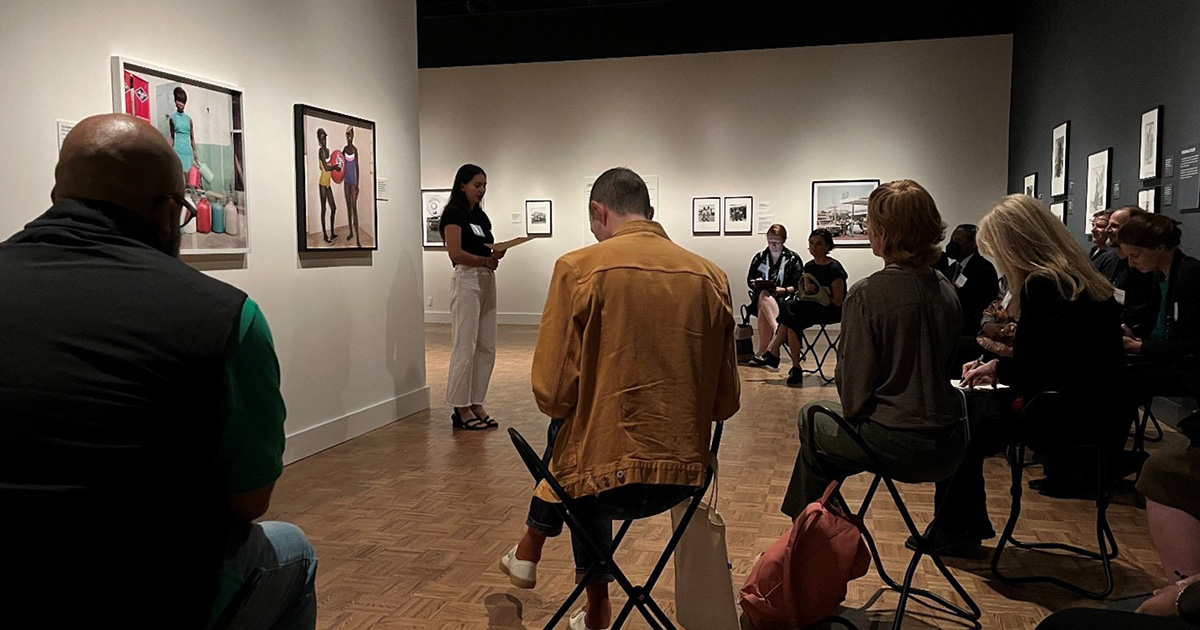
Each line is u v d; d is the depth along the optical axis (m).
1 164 3.26
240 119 4.46
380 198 5.87
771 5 11.59
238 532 1.49
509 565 2.77
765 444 5.30
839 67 11.55
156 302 1.27
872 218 2.68
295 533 1.67
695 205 12.18
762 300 8.65
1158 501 2.24
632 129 12.30
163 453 1.25
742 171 11.98
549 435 2.74
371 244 5.69
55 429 1.18
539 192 12.74
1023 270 3.02
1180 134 5.61
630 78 12.27
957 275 6.16
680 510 2.40
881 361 2.62
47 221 1.32
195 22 4.20
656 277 2.07
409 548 3.45
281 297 4.84
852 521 2.64
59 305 1.23
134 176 1.37
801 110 11.71
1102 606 2.85
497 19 12.52
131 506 1.23
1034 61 9.79
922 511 3.92
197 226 4.13
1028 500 4.12
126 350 1.23
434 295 13.38
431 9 13.37
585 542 2.13
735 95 11.92
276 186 4.79
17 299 1.23
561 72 12.50
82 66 3.59
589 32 12.26
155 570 1.27
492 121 12.84
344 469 4.69
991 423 3.16
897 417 2.57
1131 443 5.04
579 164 12.55
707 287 2.12
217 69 4.35
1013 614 2.81
